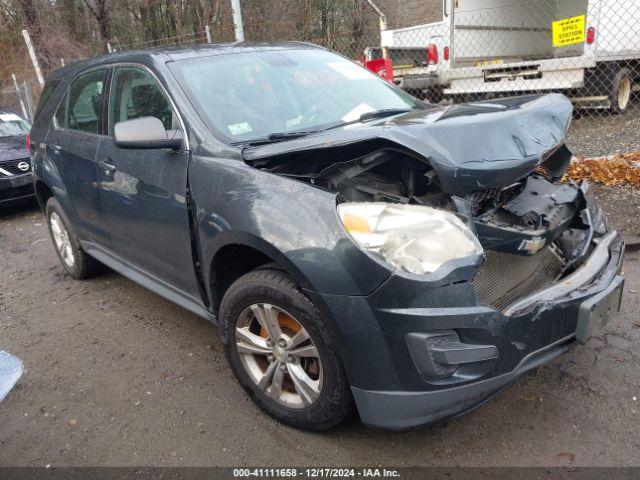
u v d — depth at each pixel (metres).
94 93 4.14
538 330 2.40
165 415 3.03
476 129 2.61
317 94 3.64
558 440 2.62
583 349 3.33
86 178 4.09
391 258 2.26
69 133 4.40
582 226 3.11
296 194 2.54
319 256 2.36
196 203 2.99
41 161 4.79
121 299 4.64
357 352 2.33
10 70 21.03
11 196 7.65
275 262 2.72
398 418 2.36
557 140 2.85
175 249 3.29
